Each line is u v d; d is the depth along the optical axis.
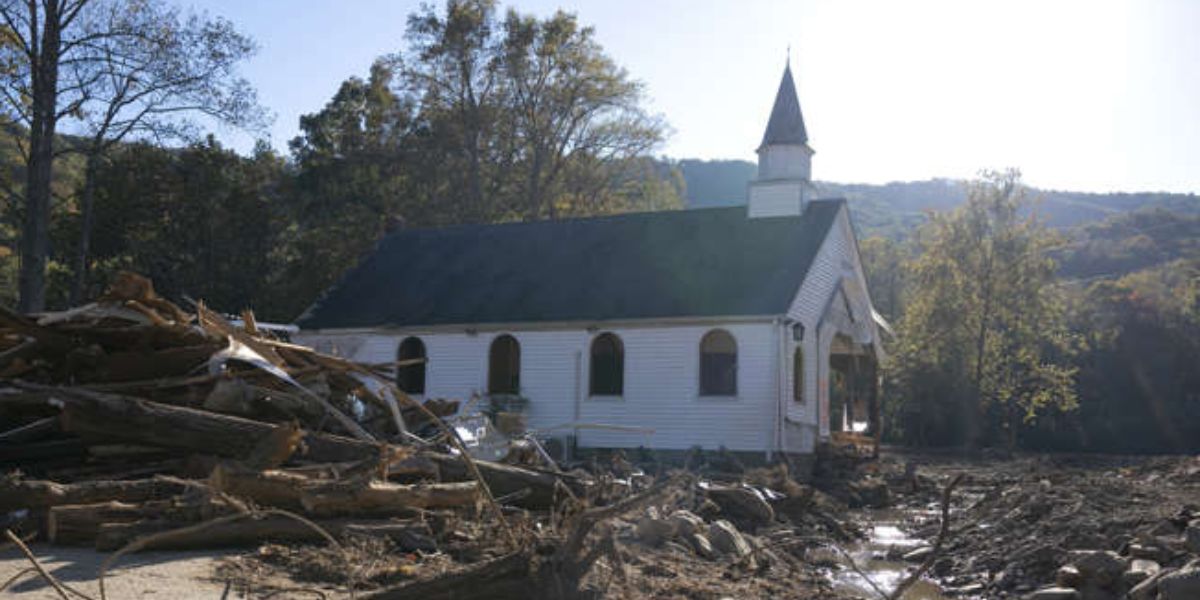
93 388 9.83
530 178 51.56
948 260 43.41
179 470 9.45
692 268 26.67
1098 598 9.77
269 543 8.28
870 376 30.34
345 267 42.25
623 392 25.45
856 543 14.87
